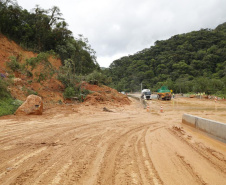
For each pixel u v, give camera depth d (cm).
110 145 609
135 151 550
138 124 1073
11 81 1551
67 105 1702
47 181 343
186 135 803
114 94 2720
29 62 1873
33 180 346
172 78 7769
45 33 2775
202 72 7631
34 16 2808
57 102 1750
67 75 2230
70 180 350
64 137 701
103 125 991
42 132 773
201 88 4462
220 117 1441
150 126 1022
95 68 3606
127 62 11169
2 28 2358
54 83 2123
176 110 1962
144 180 359
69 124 975
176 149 585
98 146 593
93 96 2106
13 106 1261
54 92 1911
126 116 1390
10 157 470
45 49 2869
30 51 2517
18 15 2589
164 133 841
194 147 614
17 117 1098
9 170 390
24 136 698
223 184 355
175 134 822
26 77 1916
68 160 458
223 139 678
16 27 2458
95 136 735
